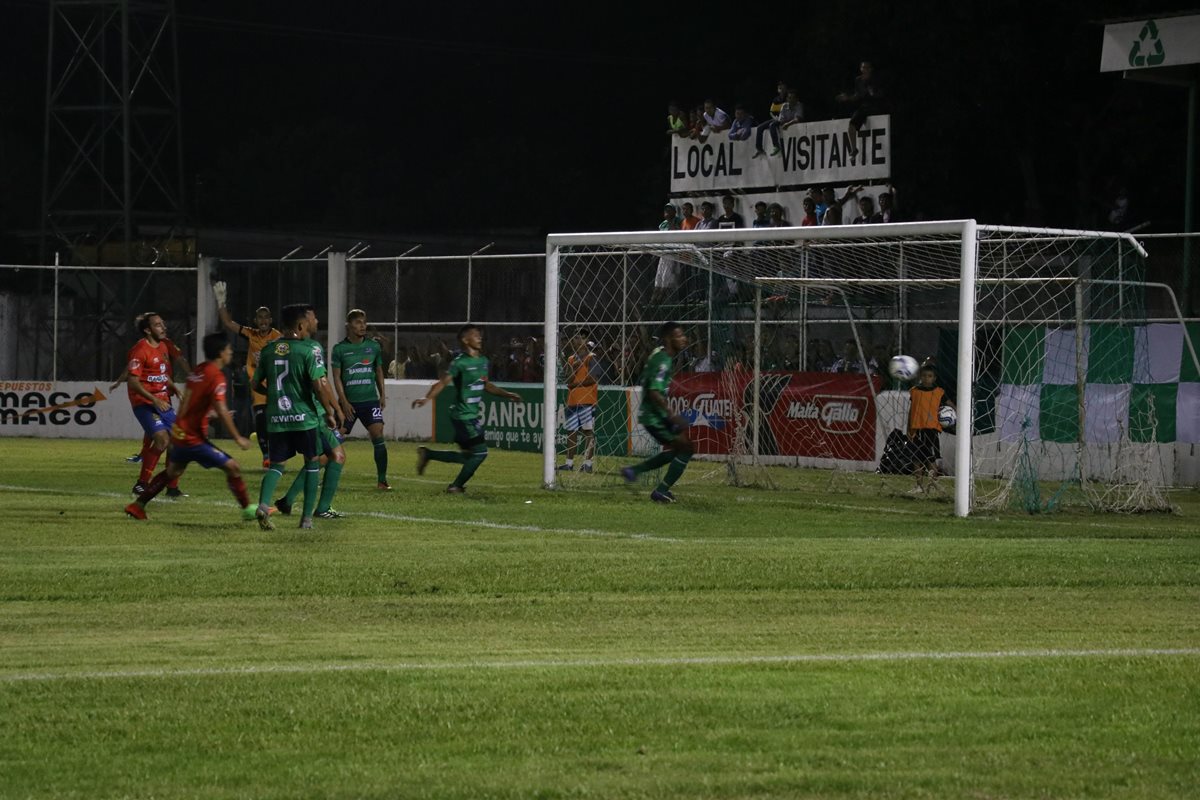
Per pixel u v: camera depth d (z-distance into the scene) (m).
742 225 39.56
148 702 9.51
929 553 16.55
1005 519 21.22
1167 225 45.38
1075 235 23.12
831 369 31.62
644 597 13.71
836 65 49.88
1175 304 27.58
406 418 38.75
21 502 21.66
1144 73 34.53
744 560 15.88
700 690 9.81
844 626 12.35
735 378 29.70
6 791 7.74
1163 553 16.64
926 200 50.06
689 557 16.14
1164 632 12.09
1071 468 26.88
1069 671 10.42
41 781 7.91
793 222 38.38
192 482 25.39
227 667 10.59
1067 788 7.73
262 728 8.91
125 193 49.97
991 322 27.19
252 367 27.62
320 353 18.47
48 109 52.22
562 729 8.87
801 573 15.02
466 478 23.56
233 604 13.27
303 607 13.12
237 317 41.78
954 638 11.82
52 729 8.89
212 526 18.86
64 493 23.25
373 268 40.16
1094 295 26.81
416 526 19.17
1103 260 26.50
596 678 10.17
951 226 21.66
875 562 15.77
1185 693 9.77
